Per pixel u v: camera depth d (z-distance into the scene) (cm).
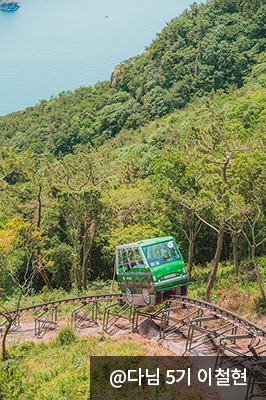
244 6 19438
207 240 4138
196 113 11831
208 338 1496
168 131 8900
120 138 16438
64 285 4362
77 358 1546
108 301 2428
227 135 2780
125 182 5062
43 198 3931
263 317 1892
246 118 6544
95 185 3994
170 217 3716
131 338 1711
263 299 2103
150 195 3672
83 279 4034
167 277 1570
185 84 16675
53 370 1509
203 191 2238
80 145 19938
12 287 3859
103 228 3847
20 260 3703
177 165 2947
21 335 2161
